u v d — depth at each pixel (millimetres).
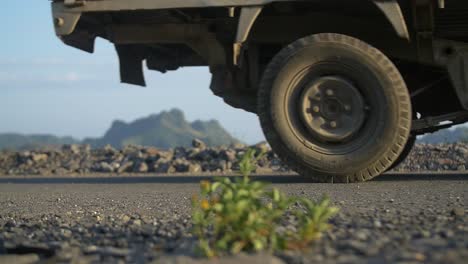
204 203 2615
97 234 3533
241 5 7789
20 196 7926
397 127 7227
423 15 7430
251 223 2451
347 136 7348
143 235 3316
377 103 7273
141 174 13570
